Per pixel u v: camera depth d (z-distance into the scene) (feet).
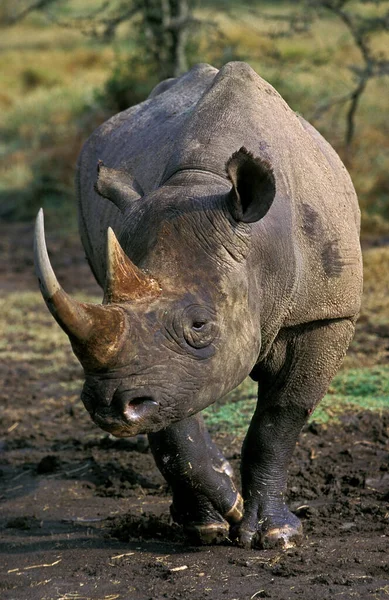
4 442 43.01
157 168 30.60
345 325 29.63
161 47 90.99
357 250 29.86
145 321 23.62
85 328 22.63
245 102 28.76
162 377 23.73
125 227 25.90
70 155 102.68
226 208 25.05
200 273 24.66
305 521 31.78
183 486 29.84
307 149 29.78
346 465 37.19
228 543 30.12
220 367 24.75
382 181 87.30
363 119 97.86
